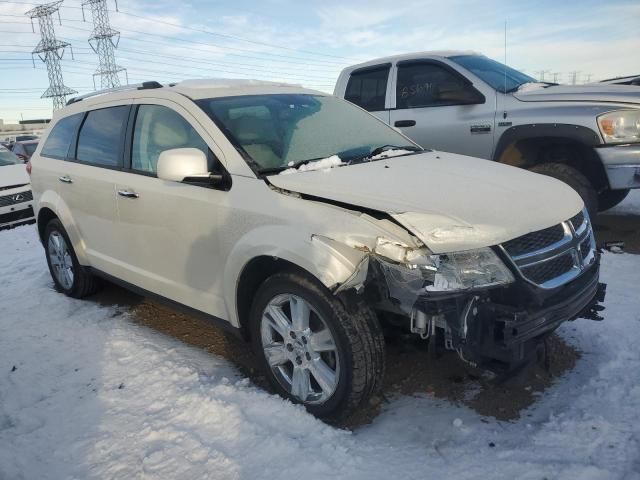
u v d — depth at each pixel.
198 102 3.67
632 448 2.57
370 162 3.49
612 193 6.54
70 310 4.87
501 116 5.73
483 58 6.50
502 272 2.58
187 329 4.31
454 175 3.22
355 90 7.06
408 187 2.96
